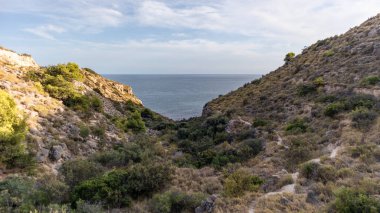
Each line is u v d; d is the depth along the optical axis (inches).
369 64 1390.3
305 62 2021.4
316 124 1053.8
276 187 576.4
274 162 808.3
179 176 727.1
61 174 663.8
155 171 677.3
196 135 1441.9
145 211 510.3
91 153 991.6
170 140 1480.1
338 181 510.0
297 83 1740.9
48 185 532.1
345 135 800.9
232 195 556.7
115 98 2197.3
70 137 1024.9
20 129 770.8
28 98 1137.4
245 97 2052.2
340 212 384.8
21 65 1692.9
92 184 565.9
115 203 546.6
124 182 608.4
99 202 504.7
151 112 2262.6
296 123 1130.0
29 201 448.8
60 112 1203.9
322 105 1209.4
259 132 1214.9
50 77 1505.9
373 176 510.9
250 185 588.4
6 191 448.1
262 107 1646.2
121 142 1242.6
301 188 529.0
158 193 602.5
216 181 684.1
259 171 733.3
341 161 614.2
